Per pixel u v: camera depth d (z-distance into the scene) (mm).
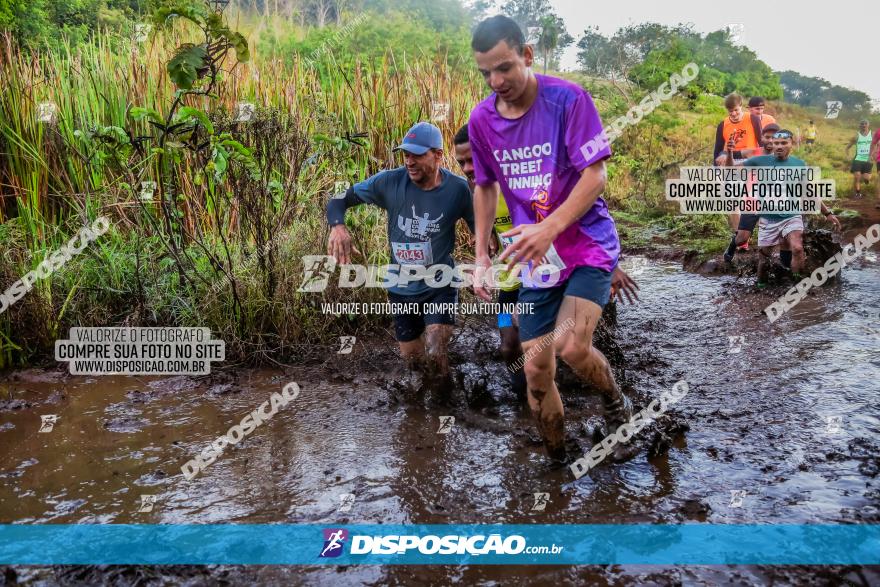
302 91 6852
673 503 2822
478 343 4988
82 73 6184
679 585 2318
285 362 4773
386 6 23500
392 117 7105
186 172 5770
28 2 10281
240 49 4574
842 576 2332
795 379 4168
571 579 2375
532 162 2898
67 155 5715
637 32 19172
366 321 5367
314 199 5531
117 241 5332
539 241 2566
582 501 2873
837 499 2791
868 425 3465
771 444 3309
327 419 3828
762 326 5410
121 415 3898
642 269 8164
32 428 3729
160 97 6094
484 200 3285
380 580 2402
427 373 4012
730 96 8508
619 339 5215
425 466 3242
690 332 5383
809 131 19172
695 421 3631
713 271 7730
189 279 4949
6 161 5625
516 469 3176
